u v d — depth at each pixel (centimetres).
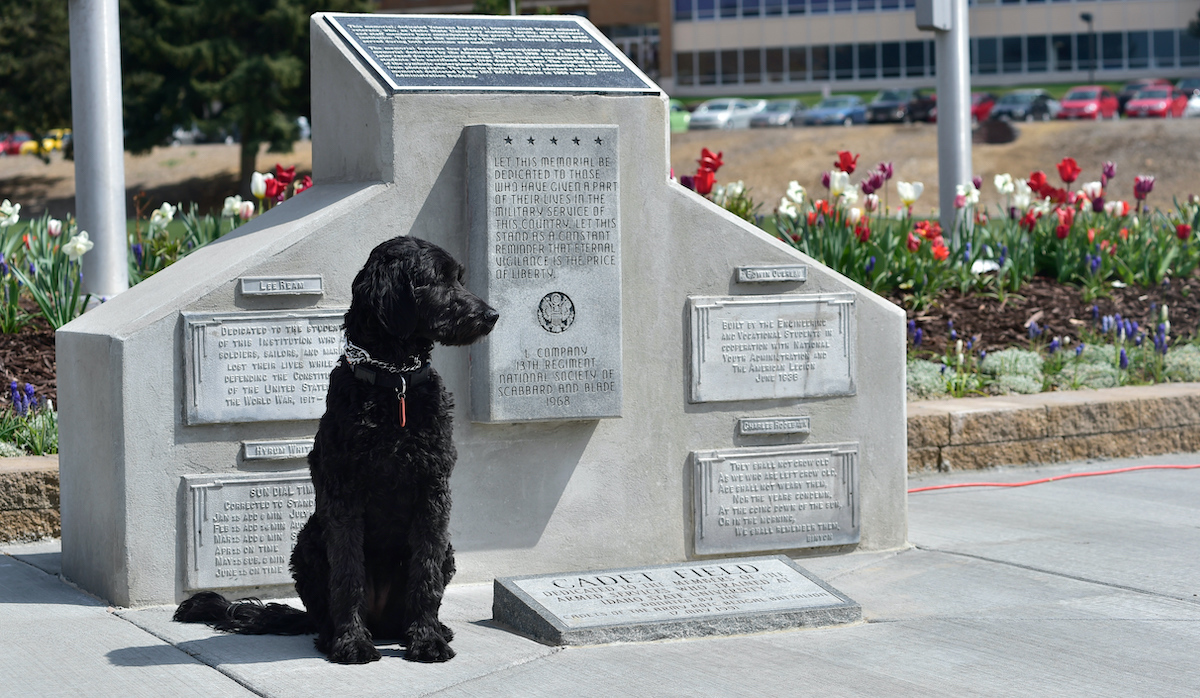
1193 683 418
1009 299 1102
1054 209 1198
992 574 576
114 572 524
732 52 7081
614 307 571
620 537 594
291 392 537
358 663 441
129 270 971
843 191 1056
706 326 600
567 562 586
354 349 436
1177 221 1275
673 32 7156
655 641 478
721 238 604
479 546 573
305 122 5150
